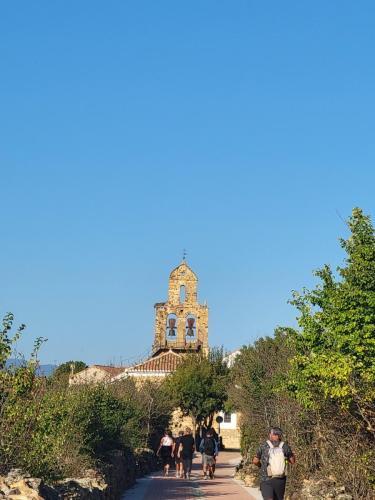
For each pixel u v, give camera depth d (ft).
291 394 60.85
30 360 50.42
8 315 49.21
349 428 50.90
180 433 101.86
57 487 43.47
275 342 91.91
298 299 62.44
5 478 36.83
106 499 55.83
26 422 47.67
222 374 190.49
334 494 47.70
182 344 232.73
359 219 59.77
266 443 44.45
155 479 96.22
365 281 56.80
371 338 54.90
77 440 62.54
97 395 78.54
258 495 73.61
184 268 240.53
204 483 89.86
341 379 48.91
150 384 134.00
